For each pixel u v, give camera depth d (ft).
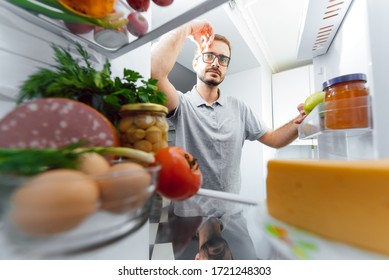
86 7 0.94
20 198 0.50
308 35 1.60
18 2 0.91
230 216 1.23
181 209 1.35
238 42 4.35
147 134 1.08
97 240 0.65
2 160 0.56
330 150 1.68
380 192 0.61
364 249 0.62
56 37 1.12
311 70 5.47
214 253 0.93
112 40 1.19
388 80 0.98
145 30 1.20
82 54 1.14
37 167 0.58
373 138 1.01
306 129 1.70
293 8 3.85
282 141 3.12
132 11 1.11
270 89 6.18
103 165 0.71
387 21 0.99
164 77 2.24
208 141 2.92
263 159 5.23
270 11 3.94
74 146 0.69
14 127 0.75
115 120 1.14
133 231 0.77
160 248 0.98
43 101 0.81
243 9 3.90
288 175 0.80
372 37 1.00
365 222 0.63
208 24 2.48
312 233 0.72
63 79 0.89
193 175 1.01
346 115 1.09
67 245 0.59
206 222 1.21
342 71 1.49
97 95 1.02
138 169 0.71
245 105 3.60
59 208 0.51
